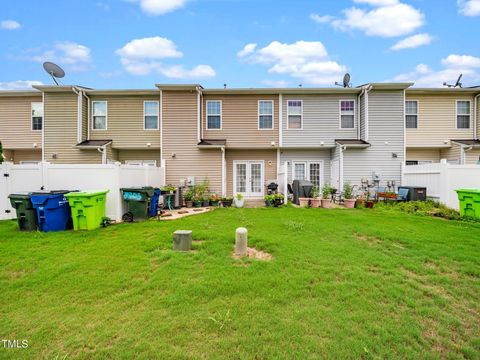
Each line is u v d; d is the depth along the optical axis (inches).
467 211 306.5
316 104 529.3
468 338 95.4
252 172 551.8
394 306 114.4
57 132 508.1
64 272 150.3
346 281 137.1
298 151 554.9
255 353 86.7
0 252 184.2
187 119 495.2
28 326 102.3
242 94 530.6
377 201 438.0
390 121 497.0
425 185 421.1
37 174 303.4
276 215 328.8
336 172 516.4
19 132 545.3
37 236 226.4
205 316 106.2
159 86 486.6
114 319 105.8
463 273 150.1
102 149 498.3
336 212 355.9
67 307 115.5
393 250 187.3
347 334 95.7
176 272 147.6
